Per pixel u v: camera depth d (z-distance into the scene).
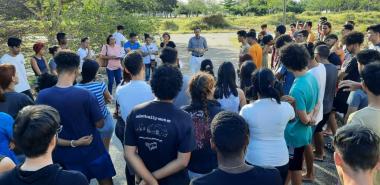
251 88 3.82
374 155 2.13
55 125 2.42
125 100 4.25
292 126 4.50
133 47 12.73
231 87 4.37
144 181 3.25
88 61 4.82
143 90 4.26
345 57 7.13
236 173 2.42
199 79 3.74
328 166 6.04
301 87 4.38
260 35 13.01
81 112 3.88
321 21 10.86
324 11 57.72
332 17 43.22
